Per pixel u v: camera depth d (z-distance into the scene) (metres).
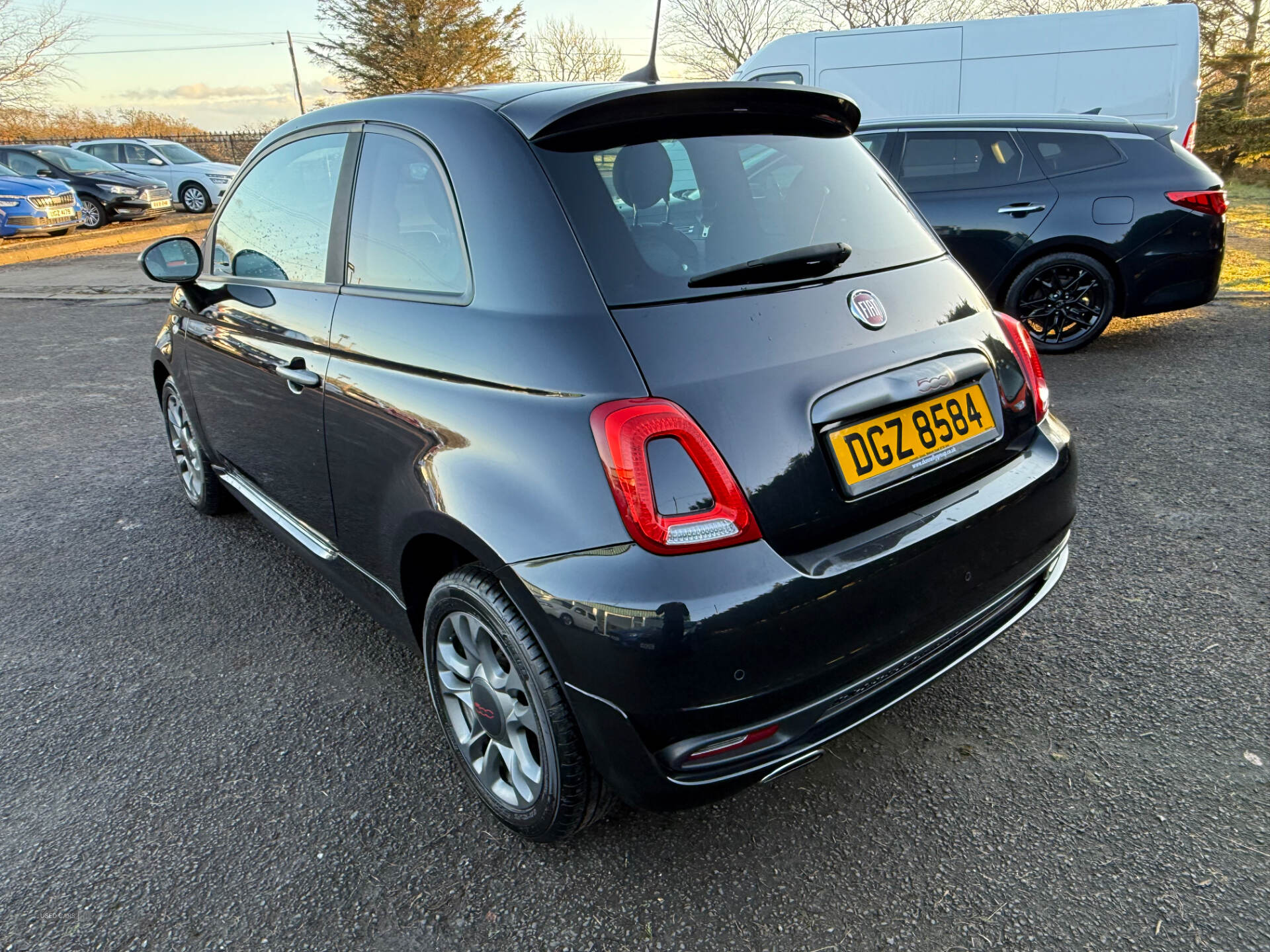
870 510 1.87
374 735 2.53
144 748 2.51
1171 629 2.82
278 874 2.04
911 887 1.92
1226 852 1.96
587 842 2.10
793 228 2.07
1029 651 2.75
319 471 2.56
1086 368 5.87
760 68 11.07
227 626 3.16
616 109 1.95
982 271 6.17
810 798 2.20
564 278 1.79
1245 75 23.38
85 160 18.41
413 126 2.24
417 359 2.06
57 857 2.12
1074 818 2.08
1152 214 5.74
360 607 2.65
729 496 1.66
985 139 6.13
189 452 4.04
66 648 3.05
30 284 11.67
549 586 1.69
